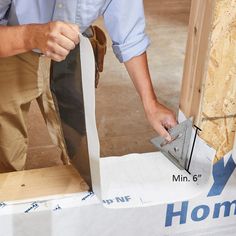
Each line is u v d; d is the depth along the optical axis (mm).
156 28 3436
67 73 881
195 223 1124
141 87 1214
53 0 1115
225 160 1066
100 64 1236
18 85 1345
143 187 1050
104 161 1103
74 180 1028
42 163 2031
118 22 1171
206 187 1066
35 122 2291
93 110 812
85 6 1124
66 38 833
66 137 1032
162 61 2955
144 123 2334
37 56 1295
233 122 1030
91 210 1008
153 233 1100
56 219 1001
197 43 949
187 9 3783
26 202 978
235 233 1189
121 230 1062
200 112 995
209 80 953
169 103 2516
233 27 894
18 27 977
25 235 1011
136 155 1122
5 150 1465
